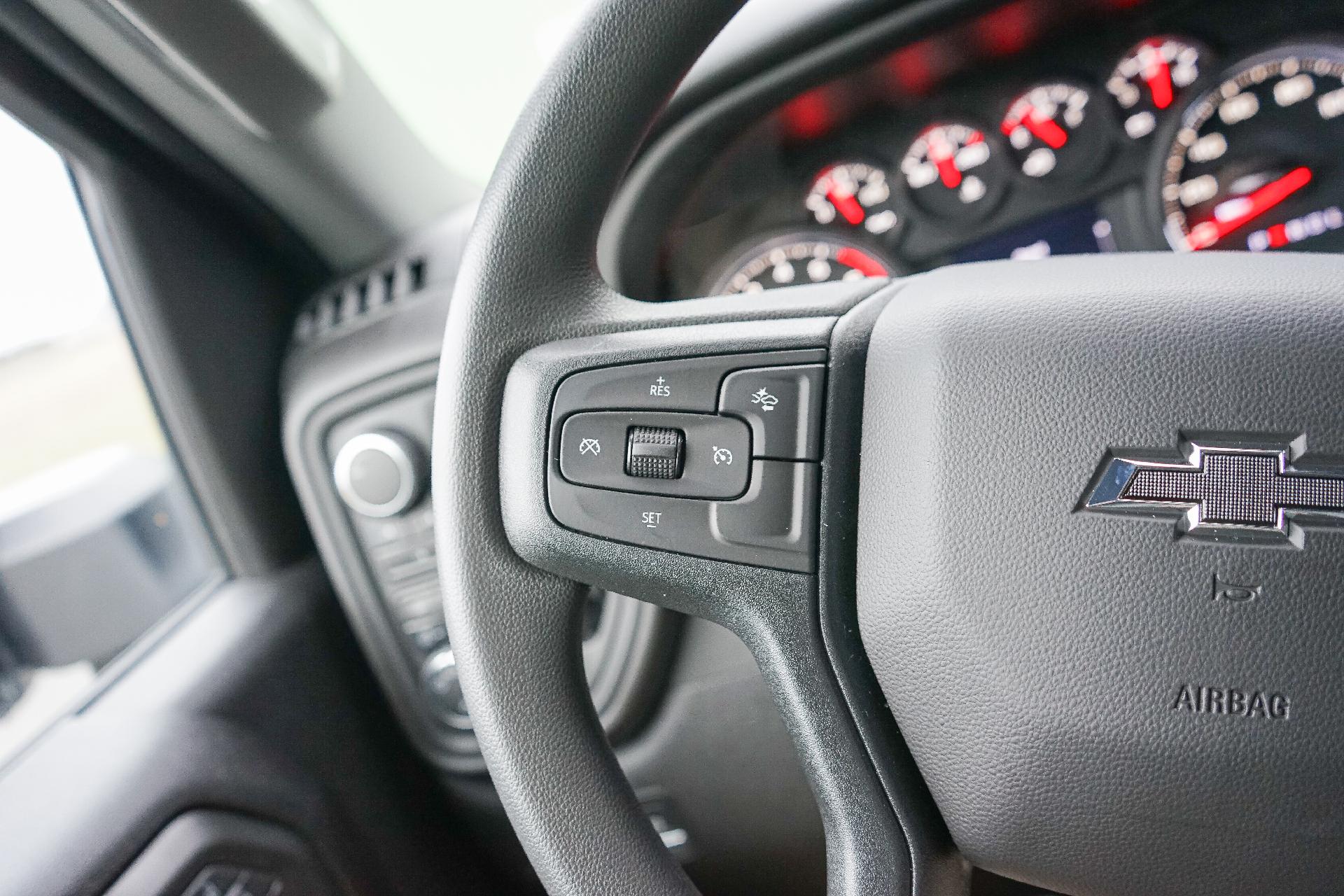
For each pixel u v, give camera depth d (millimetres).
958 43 1126
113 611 1063
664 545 545
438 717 1127
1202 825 478
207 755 938
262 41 907
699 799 1062
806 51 1082
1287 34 1180
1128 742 480
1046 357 497
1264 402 472
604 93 559
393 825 1120
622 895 520
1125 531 478
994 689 500
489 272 568
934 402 512
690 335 552
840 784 537
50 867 783
